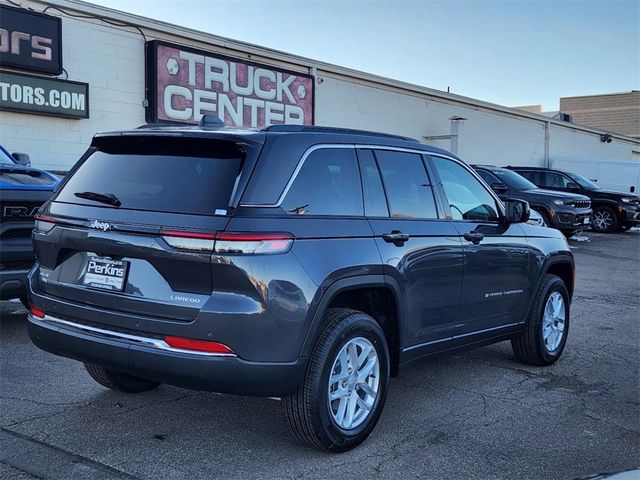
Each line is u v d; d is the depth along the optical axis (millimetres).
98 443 4121
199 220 3582
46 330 4031
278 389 3666
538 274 5969
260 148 3805
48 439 4160
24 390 5031
